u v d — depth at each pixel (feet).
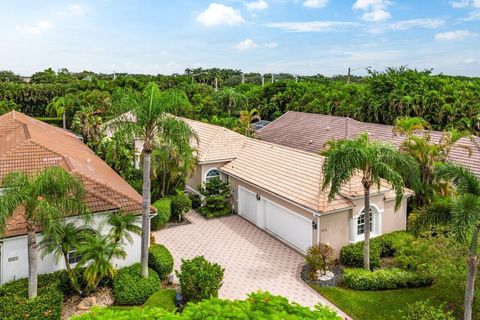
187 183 103.91
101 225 57.11
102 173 78.13
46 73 303.07
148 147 55.01
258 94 217.56
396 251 66.03
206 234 80.89
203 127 115.34
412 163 57.47
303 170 79.41
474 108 130.52
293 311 23.44
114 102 55.88
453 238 46.03
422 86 147.13
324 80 301.84
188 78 317.83
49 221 45.16
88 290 53.98
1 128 95.66
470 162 85.40
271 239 78.54
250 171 88.63
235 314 21.98
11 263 53.01
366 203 59.57
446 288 55.47
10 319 43.04
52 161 70.08
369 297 56.70
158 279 57.41
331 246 67.82
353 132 120.37
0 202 42.75
